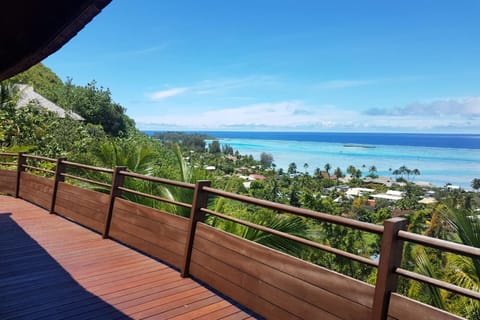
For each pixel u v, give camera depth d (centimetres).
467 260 304
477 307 289
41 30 239
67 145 1154
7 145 1036
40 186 571
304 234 337
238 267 253
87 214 444
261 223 345
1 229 430
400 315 163
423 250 306
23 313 229
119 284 279
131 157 532
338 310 190
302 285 210
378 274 172
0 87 1182
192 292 268
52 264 319
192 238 297
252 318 232
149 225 349
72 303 245
